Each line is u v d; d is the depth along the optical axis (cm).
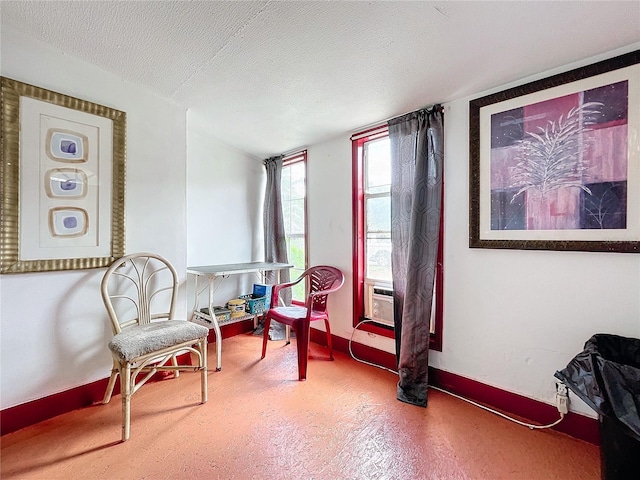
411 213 209
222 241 321
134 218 207
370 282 264
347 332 272
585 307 156
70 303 178
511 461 142
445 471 136
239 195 337
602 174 148
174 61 178
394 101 209
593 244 150
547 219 164
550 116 162
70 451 146
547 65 160
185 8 137
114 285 197
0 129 151
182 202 234
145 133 211
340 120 245
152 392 201
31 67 162
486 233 186
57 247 171
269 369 239
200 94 214
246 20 142
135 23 148
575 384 126
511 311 180
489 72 169
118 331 182
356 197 266
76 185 178
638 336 143
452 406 188
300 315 243
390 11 130
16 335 160
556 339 165
